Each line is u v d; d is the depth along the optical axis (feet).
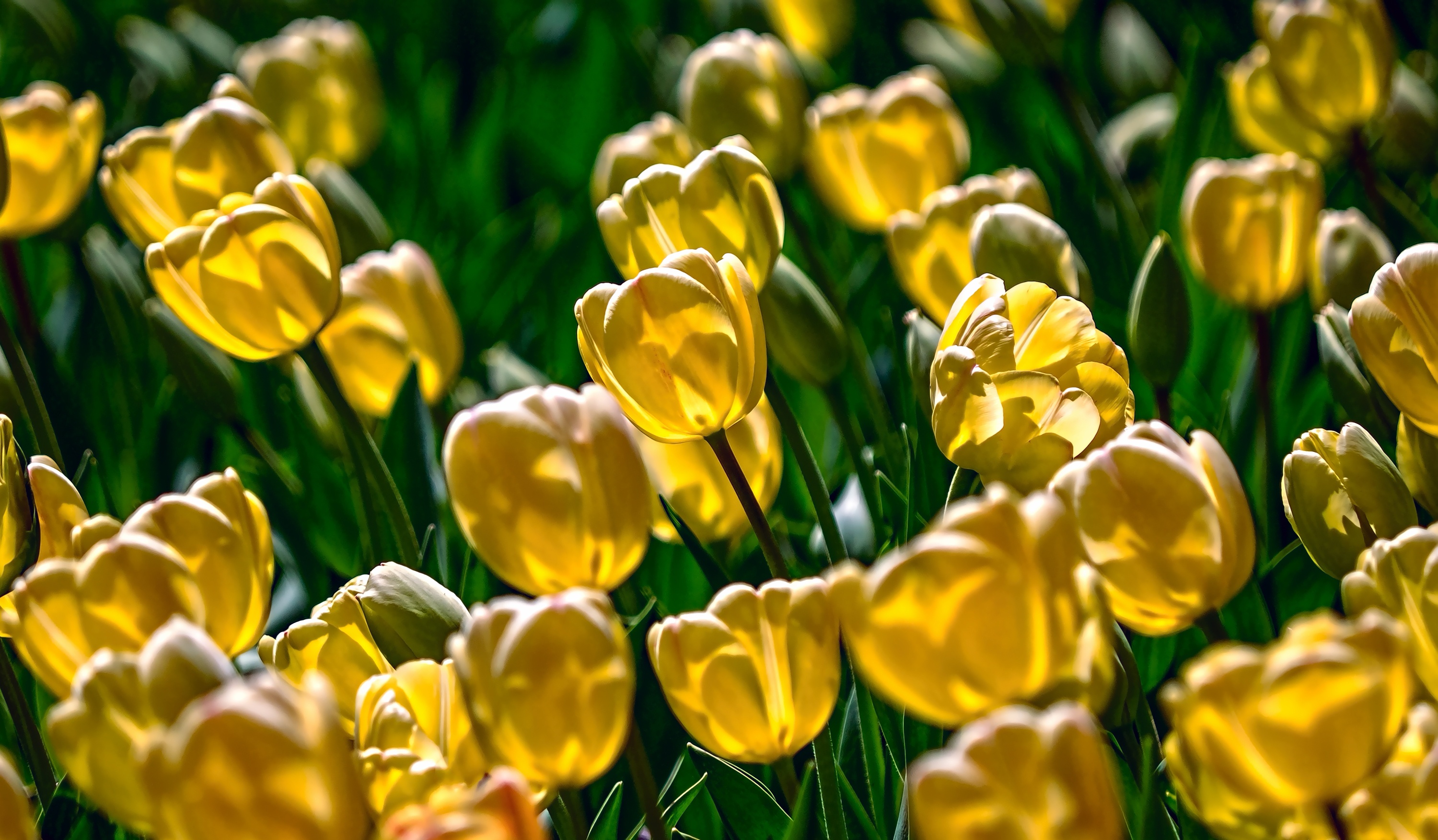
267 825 4.14
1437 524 4.45
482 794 4.17
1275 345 6.03
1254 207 5.39
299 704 4.16
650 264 5.18
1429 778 4.24
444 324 5.73
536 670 4.30
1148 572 4.46
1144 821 4.55
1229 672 4.18
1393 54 5.80
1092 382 4.75
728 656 4.52
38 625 4.46
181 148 5.54
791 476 5.73
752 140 6.13
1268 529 5.36
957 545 4.18
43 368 6.02
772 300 5.40
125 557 4.45
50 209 5.81
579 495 4.49
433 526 5.40
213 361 5.75
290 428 5.97
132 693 4.28
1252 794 4.22
